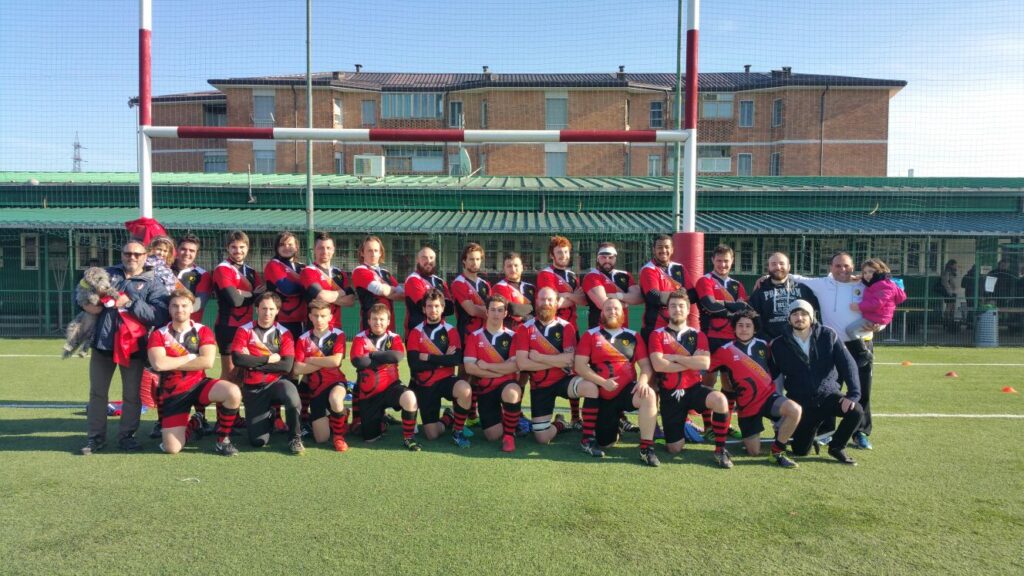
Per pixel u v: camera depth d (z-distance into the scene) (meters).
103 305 4.81
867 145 31.53
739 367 4.93
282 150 30.09
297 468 4.51
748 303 5.42
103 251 14.85
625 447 5.19
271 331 5.02
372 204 15.58
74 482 4.17
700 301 5.53
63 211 14.85
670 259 5.86
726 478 4.39
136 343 4.85
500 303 5.20
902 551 3.26
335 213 15.02
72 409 6.25
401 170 30.73
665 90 31.12
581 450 5.06
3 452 4.82
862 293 5.15
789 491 4.12
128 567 3.01
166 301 4.99
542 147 30.56
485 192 15.60
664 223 13.95
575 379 5.11
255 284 5.74
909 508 3.83
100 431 4.90
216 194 15.48
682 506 3.84
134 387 4.96
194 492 4.00
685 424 5.41
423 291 5.52
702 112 32.75
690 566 3.07
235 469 4.48
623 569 3.03
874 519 3.66
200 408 5.42
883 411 6.39
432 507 3.78
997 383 8.01
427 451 5.00
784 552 3.23
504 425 5.08
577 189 15.43
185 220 13.73
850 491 4.12
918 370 9.11
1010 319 14.03
